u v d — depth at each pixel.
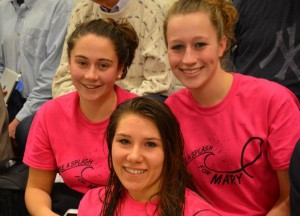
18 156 2.14
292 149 1.25
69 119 1.50
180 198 1.18
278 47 1.87
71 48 1.45
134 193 1.23
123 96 1.52
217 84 1.31
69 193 1.56
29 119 2.16
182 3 1.30
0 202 1.72
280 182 1.30
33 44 2.63
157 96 2.05
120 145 1.18
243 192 1.32
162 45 2.13
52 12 2.60
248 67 1.93
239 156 1.30
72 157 1.50
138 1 2.15
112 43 1.43
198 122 1.36
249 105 1.30
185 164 1.33
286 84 1.82
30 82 2.64
